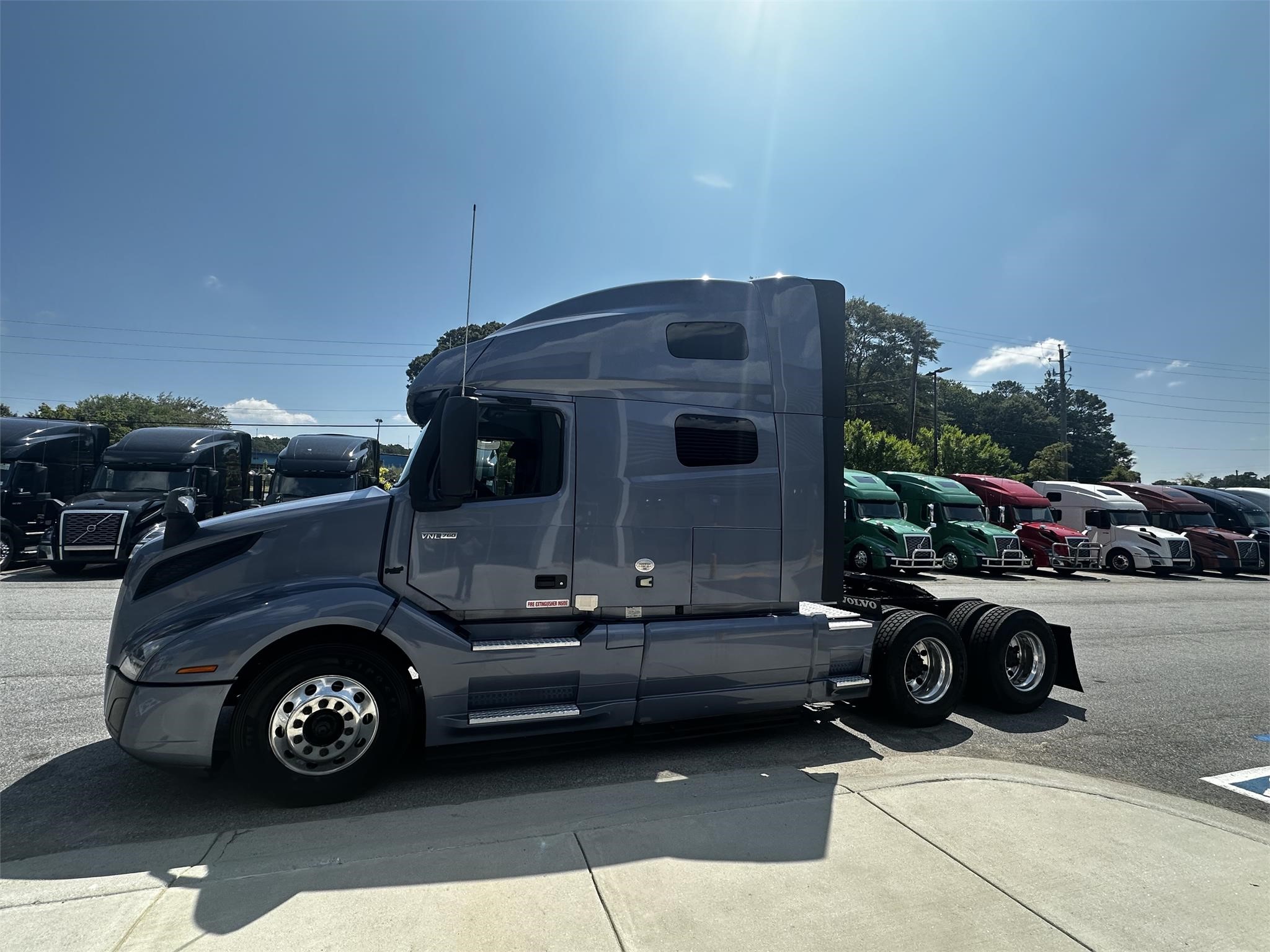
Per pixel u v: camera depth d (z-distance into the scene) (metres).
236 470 18.23
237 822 3.73
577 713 4.35
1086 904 2.88
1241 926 2.77
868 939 2.60
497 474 4.48
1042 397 81.94
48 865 3.15
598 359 4.73
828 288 5.40
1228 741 5.55
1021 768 4.68
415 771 4.48
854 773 4.47
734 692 4.88
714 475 4.90
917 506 23.16
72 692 6.11
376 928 2.61
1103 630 11.18
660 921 2.67
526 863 3.09
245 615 3.79
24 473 16.14
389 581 4.21
